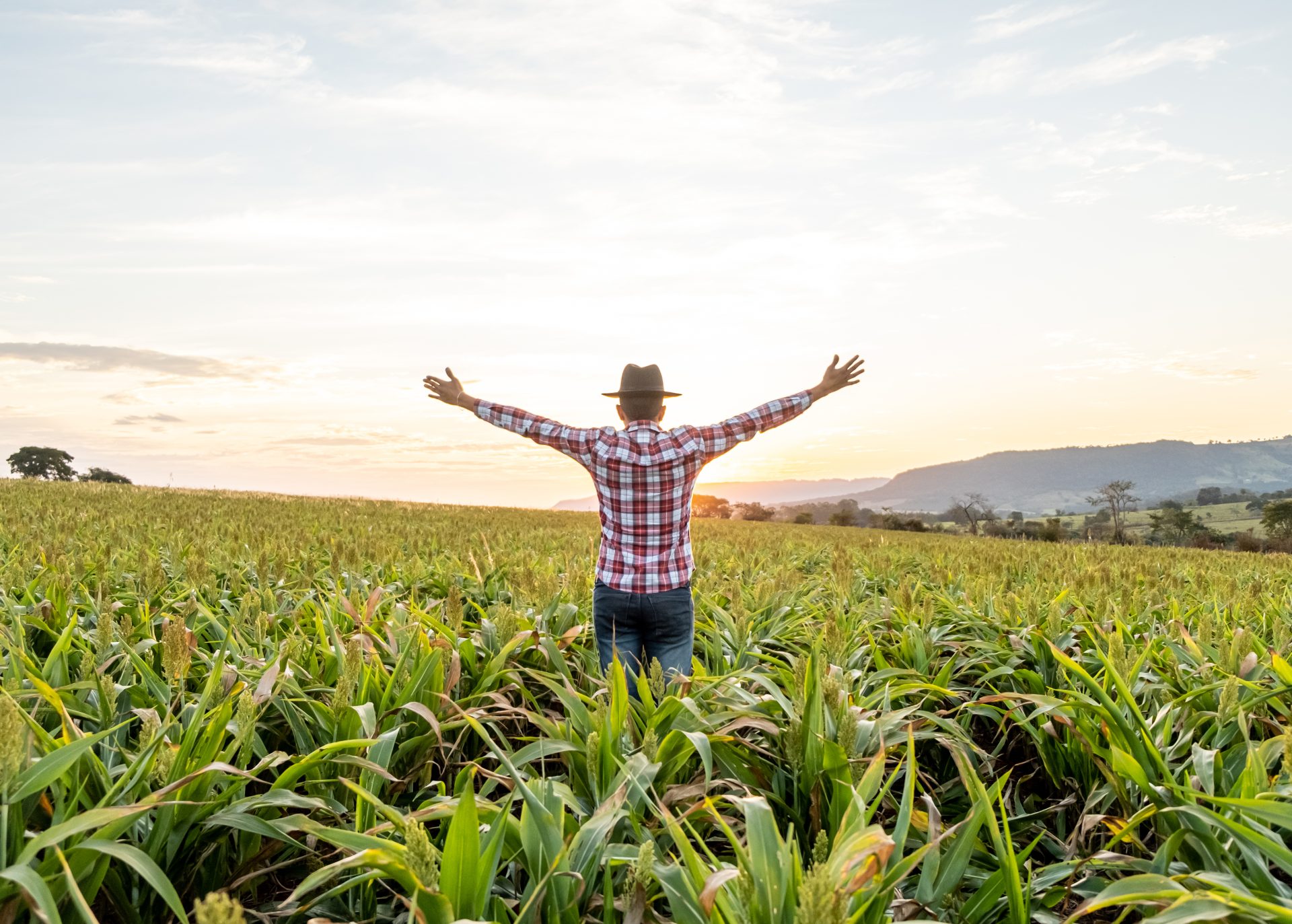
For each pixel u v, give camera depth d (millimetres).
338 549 8125
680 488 4879
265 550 8086
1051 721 4270
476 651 4957
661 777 3334
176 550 9328
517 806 3898
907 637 5453
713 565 11242
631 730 3531
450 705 3994
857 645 5758
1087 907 2279
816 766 3227
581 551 13359
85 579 6402
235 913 1429
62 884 2273
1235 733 3654
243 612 5246
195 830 2803
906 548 17547
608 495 4918
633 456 4820
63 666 3799
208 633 5375
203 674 4531
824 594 8648
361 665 3643
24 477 46062
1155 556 21844
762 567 11703
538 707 4586
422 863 1969
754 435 5035
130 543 10055
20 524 13273
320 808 3188
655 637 4980
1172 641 4941
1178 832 2670
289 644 4387
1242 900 2041
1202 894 2096
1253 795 2803
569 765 3359
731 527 35562
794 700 3438
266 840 3314
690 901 2168
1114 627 5895
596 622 5023
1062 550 21875
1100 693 3453
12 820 2328
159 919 2809
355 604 6305
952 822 4125
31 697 3422
